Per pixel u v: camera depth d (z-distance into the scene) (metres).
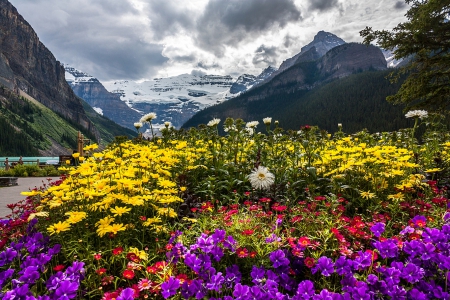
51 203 3.31
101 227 2.67
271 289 2.09
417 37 17.95
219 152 5.50
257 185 3.56
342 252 2.48
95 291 2.41
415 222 2.92
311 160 4.90
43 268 2.49
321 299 1.99
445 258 2.21
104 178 4.05
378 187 4.12
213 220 3.20
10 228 3.46
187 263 2.34
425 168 4.84
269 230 3.03
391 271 2.21
